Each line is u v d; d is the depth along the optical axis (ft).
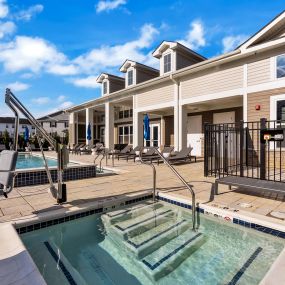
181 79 32.42
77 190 15.49
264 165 15.15
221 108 38.65
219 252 8.88
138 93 39.58
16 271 6.27
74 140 64.75
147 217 12.28
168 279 7.29
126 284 7.08
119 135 62.90
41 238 10.21
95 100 49.62
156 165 30.22
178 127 33.01
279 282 5.34
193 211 11.16
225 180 14.26
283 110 22.70
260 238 9.66
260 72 24.31
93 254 8.86
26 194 14.46
